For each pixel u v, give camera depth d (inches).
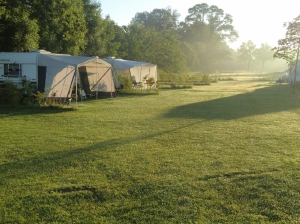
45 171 224.1
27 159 251.4
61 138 325.1
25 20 764.0
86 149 280.8
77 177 212.4
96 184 200.2
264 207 168.6
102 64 740.7
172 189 191.6
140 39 1966.0
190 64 2650.1
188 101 694.5
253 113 507.5
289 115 484.7
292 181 202.2
